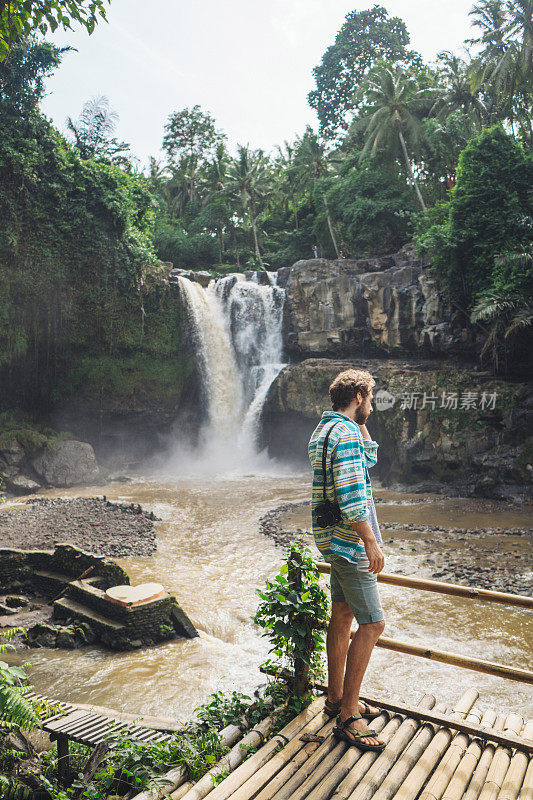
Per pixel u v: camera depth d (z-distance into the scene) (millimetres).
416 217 32406
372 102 40156
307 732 3057
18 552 11523
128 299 31219
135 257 31297
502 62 31328
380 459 26484
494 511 18688
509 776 2709
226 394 34062
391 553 13617
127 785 3328
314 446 2998
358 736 2912
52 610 10305
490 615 9781
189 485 25859
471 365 26250
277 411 31125
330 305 31391
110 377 30891
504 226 24656
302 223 55969
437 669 7809
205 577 12242
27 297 28359
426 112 40625
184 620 9383
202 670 7980
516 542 14547
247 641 9133
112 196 30141
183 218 60906
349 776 2701
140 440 32812
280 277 34688
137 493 23594
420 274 28781
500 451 21531
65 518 17531
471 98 37219
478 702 6922
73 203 29359
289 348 33031
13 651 8742
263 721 3262
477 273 25266
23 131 28125
